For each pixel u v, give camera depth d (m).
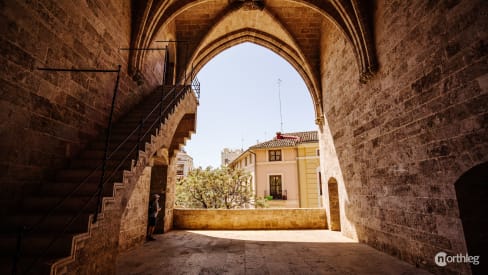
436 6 4.30
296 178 21.41
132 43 6.89
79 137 4.69
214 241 7.41
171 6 8.20
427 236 4.50
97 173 3.98
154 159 8.77
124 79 6.53
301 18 10.86
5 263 2.44
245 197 17.19
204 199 16.22
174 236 8.27
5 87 3.19
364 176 7.04
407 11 5.12
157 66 9.05
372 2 6.66
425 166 4.57
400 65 5.39
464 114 3.72
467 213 3.80
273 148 22.36
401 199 5.30
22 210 3.32
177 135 9.54
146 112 6.61
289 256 5.58
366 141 6.92
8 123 3.23
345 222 8.41
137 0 7.16
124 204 4.01
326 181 10.35
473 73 3.57
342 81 8.70
